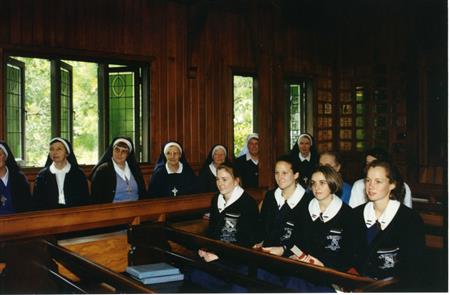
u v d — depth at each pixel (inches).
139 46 322.0
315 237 137.4
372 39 405.1
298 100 414.3
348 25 416.5
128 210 189.2
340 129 426.3
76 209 175.0
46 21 282.0
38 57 280.2
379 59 402.0
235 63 368.8
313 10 378.9
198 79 349.7
